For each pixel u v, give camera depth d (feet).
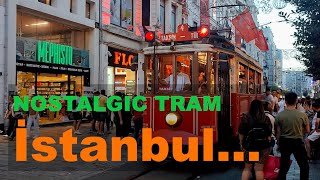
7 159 31.76
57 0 59.31
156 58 31.65
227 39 33.81
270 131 21.50
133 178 27.14
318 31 34.94
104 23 70.38
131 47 78.48
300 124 23.02
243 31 67.82
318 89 149.48
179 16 98.68
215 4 118.52
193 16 108.99
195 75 30.32
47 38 60.75
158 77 31.48
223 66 32.17
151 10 85.66
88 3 68.03
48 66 57.82
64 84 62.54
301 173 23.11
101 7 69.46
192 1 108.06
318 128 34.32
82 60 65.92
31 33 57.06
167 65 31.32
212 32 33.35
